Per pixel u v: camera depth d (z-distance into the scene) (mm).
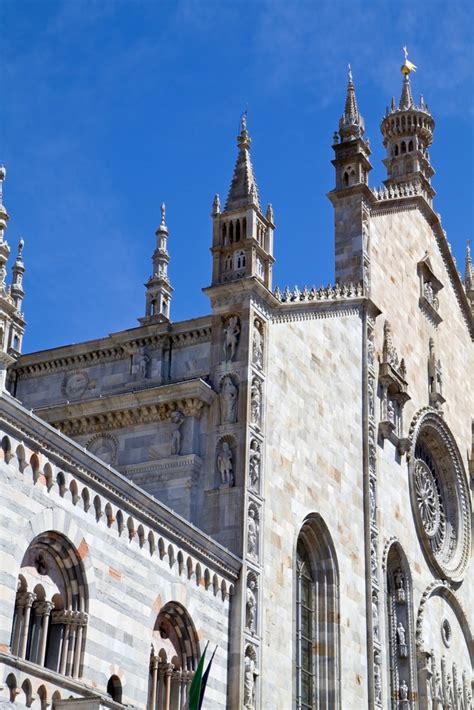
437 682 56531
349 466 52375
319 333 52250
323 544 49156
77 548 33500
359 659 49406
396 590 56125
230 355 45969
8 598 30281
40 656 32031
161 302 53250
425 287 66500
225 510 43125
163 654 37938
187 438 44656
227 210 48281
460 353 70875
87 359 51031
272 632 43000
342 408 52906
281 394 47531
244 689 40344
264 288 47094
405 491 58719
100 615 34000
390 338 59281
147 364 48875
